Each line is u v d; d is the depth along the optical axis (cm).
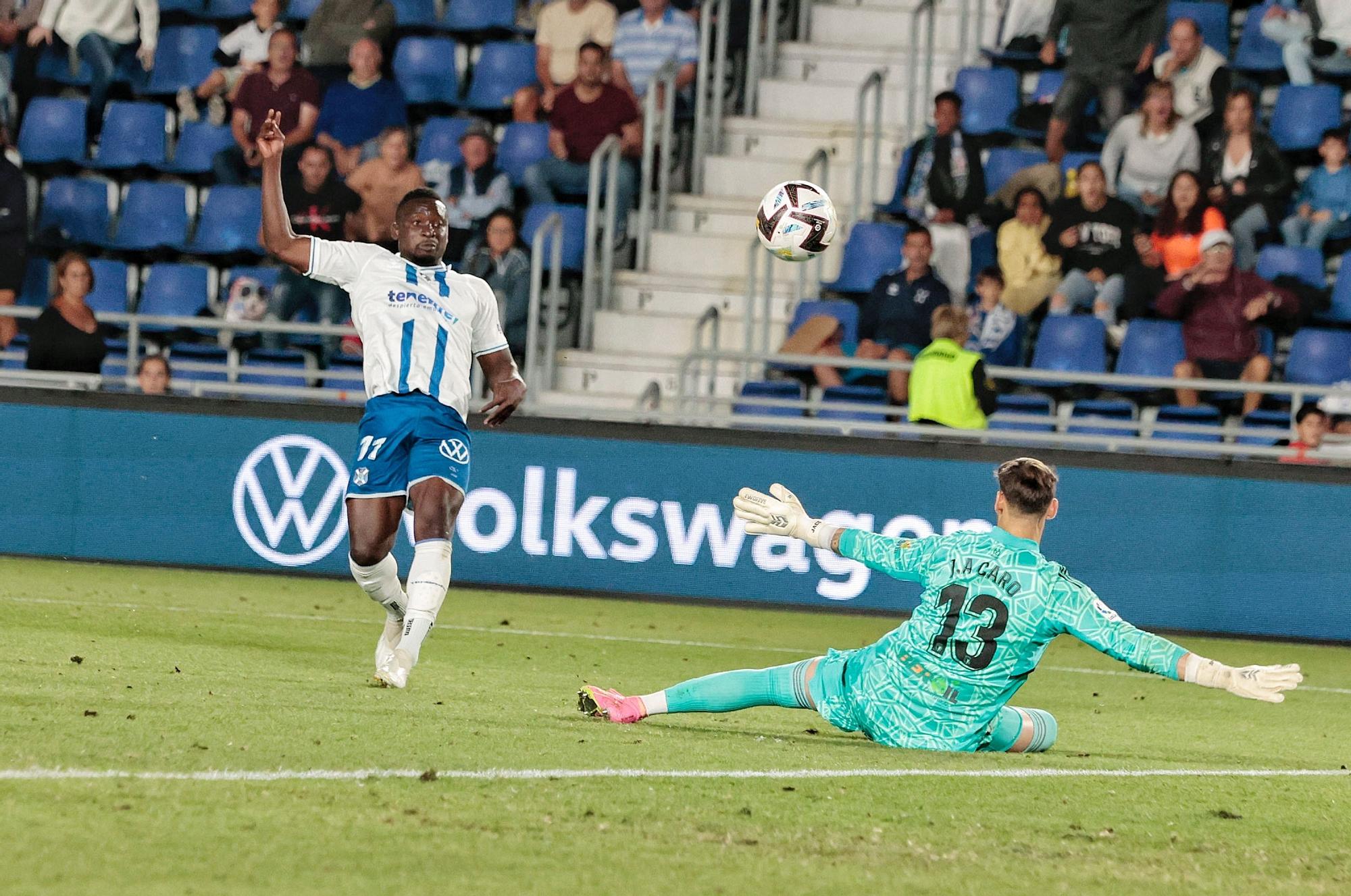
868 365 4475
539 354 5509
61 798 1446
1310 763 2200
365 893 1212
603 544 4316
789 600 4275
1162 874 1445
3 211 5884
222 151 6138
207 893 1188
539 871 1307
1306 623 4144
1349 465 4169
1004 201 5641
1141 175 5641
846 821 1575
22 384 4875
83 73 6538
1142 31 5909
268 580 4247
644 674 2858
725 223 5903
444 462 2361
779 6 6600
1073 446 4662
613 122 5903
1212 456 4706
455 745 1853
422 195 2423
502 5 6712
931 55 5925
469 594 4219
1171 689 3092
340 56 6350
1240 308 5191
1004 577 1975
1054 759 2052
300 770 1644
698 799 1631
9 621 2920
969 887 1348
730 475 4284
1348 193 5606
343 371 4972
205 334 5731
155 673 2345
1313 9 5984
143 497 4431
